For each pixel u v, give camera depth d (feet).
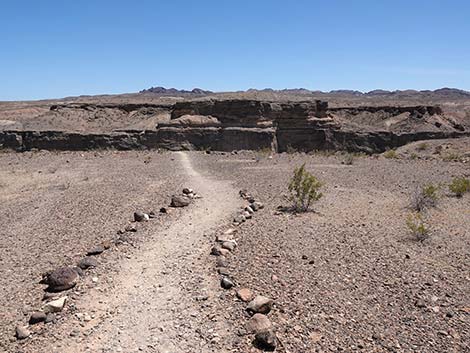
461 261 32.83
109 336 22.35
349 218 45.70
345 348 21.16
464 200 56.44
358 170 90.79
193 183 72.23
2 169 100.78
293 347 21.21
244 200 56.03
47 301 26.32
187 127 232.12
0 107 426.10
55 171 95.91
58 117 291.99
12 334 22.79
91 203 57.11
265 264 31.55
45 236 41.47
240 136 229.86
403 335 22.34
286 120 246.47
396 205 52.54
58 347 21.45
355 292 27.12
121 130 233.35
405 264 31.96
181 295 26.76
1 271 31.89
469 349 21.11
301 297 26.23
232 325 23.17
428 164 104.68
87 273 30.37
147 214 47.21
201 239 38.11
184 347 21.34
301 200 49.78
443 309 25.09
